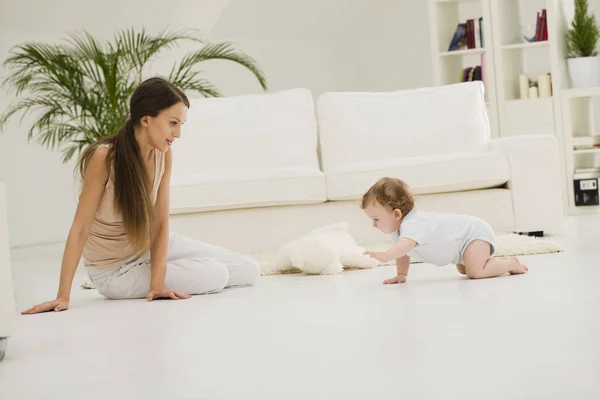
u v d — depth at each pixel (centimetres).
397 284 328
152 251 339
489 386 162
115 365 210
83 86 642
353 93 551
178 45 818
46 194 772
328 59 926
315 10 880
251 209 488
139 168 323
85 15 753
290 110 542
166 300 332
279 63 888
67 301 325
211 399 169
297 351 209
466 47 761
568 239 457
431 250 328
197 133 531
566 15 753
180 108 320
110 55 639
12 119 747
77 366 212
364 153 530
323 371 185
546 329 212
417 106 540
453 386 164
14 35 737
